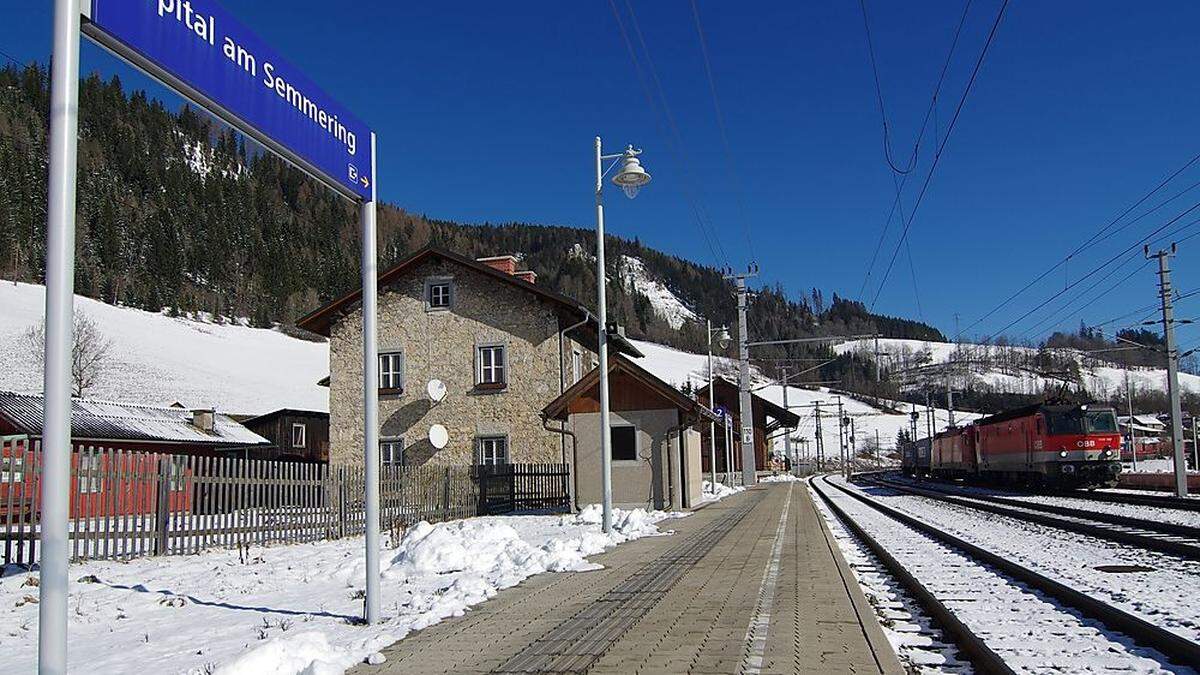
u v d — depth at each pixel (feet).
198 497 48.93
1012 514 71.46
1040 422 110.93
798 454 352.28
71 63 15.20
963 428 160.45
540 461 103.91
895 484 175.52
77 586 35.40
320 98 25.21
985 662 20.12
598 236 60.70
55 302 14.73
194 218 540.93
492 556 40.29
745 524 62.49
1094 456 107.04
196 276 492.54
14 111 433.07
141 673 20.58
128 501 44.60
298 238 585.63
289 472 55.88
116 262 456.86
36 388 229.45
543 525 66.95
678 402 79.00
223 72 20.68
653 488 79.15
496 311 107.65
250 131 21.84
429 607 28.32
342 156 26.16
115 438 95.96
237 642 23.90
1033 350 177.06
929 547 49.26
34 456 41.52
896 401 320.29
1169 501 76.89
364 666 20.56
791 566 37.47
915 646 23.03
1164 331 95.09
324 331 112.57
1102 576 34.88
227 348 367.04
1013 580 34.83
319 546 53.16
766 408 236.84
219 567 41.34
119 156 573.74
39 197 411.54
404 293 110.32
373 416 27.02
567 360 107.45
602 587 32.35
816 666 19.36
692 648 21.54
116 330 337.11
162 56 18.38
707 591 30.81
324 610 29.04
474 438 105.81
